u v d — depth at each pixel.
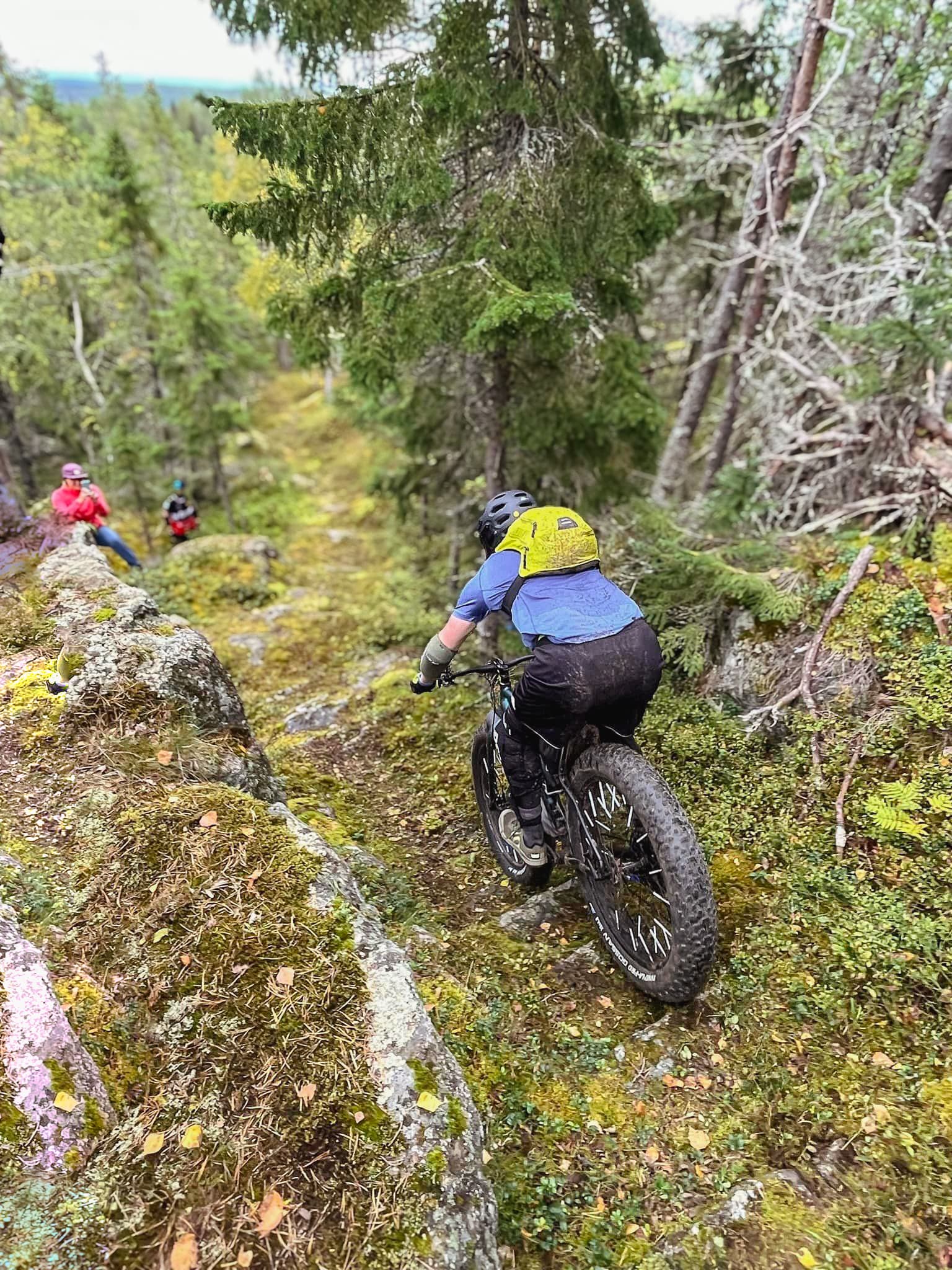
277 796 3.73
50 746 3.13
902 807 3.36
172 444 20.72
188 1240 1.70
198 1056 2.08
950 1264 2.04
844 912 3.08
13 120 22.92
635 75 6.25
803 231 7.16
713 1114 2.53
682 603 5.09
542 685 2.79
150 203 20.05
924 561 4.62
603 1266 2.12
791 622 4.60
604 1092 2.63
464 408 7.83
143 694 3.36
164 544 18.58
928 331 4.99
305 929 2.40
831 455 6.68
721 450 9.91
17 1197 1.71
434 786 5.04
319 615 9.89
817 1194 2.24
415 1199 1.82
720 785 4.00
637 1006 2.99
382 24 4.72
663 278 12.70
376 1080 2.04
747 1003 2.86
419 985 2.96
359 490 21.20
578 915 3.54
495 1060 2.72
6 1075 1.86
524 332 5.60
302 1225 1.76
